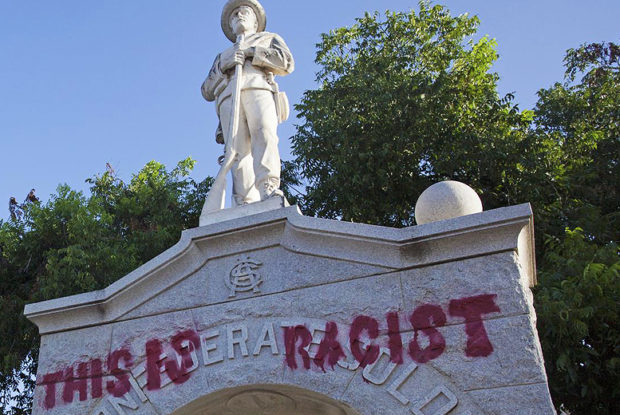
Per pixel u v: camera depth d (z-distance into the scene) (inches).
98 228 580.1
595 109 636.1
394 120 567.8
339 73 643.5
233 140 263.9
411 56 645.3
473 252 196.4
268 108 269.7
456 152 562.3
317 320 204.4
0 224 603.5
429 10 679.1
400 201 587.2
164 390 210.7
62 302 229.8
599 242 498.3
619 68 648.4
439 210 208.7
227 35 313.7
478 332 187.3
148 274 225.5
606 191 589.6
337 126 571.5
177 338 216.8
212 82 289.6
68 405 217.8
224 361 208.8
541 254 526.0
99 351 223.1
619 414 382.0
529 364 179.6
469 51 655.8
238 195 264.7
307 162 601.0
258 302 213.8
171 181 729.6
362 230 207.0
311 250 214.2
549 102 642.8
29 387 574.2
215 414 222.5
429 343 190.5
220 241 224.8
